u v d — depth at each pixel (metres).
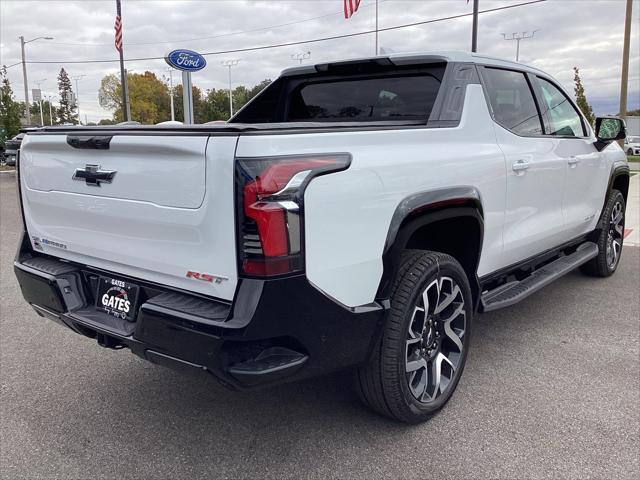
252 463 2.68
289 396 3.33
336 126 2.42
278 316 2.18
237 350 2.19
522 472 2.57
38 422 3.07
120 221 2.56
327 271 2.31
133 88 78.00
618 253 5.92
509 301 3.55
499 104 3.64
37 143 2.90
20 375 3.65
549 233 4.18
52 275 2.86
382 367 2.68
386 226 2.54
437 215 2.82
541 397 3.26
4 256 7.16
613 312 4.75
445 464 2.64
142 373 3.69
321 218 2.25
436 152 2.90
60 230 2.94
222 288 2.25
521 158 3.60
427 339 2.95
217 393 3.39
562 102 4.59
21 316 4.80
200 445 2.84
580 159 4.52
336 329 2.39
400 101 3.70
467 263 3.29
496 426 2.96
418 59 3.49
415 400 2.86
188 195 2.25
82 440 2.89
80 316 2.77
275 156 2.13
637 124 48.09
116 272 2.72
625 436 2.84
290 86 4.34
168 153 2.28
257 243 2.12
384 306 2.57
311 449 2.78
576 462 2.63
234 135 2.12
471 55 3.51
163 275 2.48
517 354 3.88
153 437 2.92
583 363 3.72
